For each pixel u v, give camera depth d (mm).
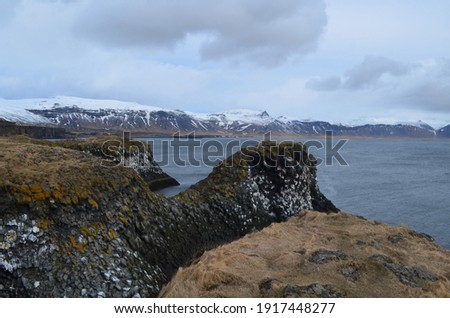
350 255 13664
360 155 128875
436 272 13242
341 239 16547
